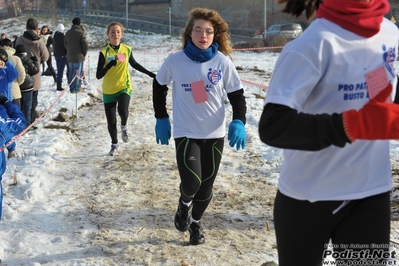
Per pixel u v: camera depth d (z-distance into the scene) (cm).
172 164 757
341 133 200
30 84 938
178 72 448
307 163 237
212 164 454
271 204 595
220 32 461
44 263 451
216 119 450
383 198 240
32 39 1218
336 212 237
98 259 457
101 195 625
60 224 538
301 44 219
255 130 934
